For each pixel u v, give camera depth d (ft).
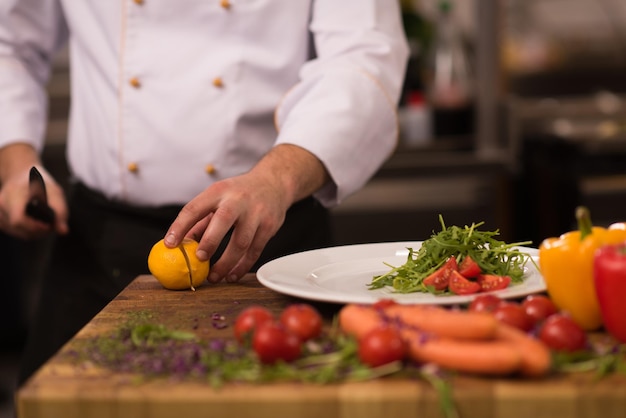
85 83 6.25
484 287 4.23
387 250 5.12
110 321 3.95
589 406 2.93
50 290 6.24
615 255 3.42
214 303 4.31
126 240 6.03
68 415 3.01
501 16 10.84
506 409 2.94
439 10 11.15
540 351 3.01
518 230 11.26
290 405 2.96
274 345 3.15
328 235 6.12
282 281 4.36
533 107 12.05
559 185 10.61
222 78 5.86
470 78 11.36
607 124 11.53
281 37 5.95
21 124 6.52
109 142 6.05
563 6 12.77
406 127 10.75
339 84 5.43
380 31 5.83
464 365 3.01
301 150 5.18
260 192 4.74
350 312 3.41
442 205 10.90
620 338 3.46
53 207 5.96
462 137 10.73
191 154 5.94
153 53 5.91
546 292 4.25
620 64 12.87
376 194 10.87
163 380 3.11
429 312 3.26
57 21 6.76
